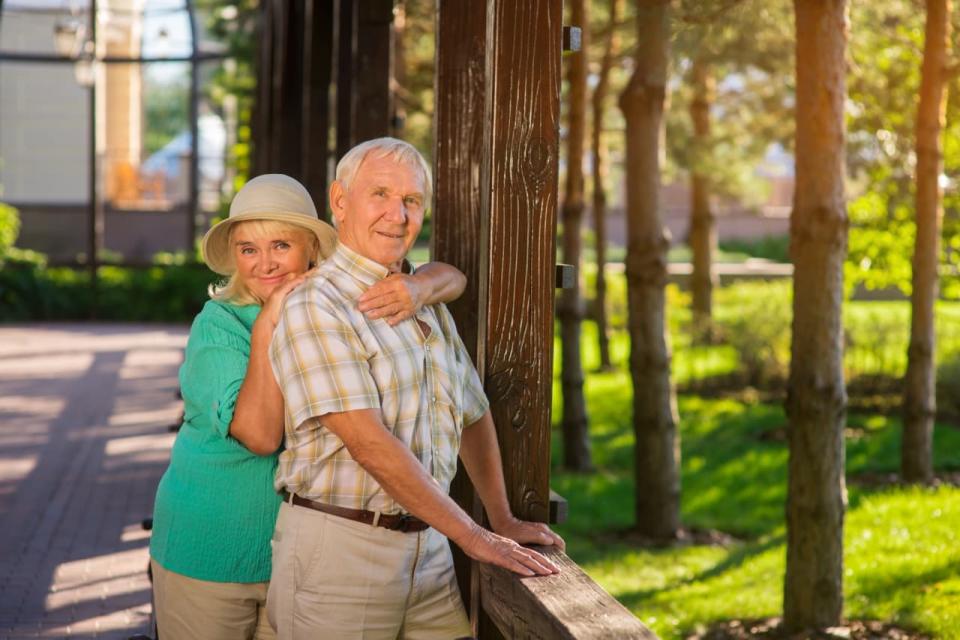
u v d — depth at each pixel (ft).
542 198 9.10
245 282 8.93
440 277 8.54
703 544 26.84
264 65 42.86
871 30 30.73
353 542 7.94
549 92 9.05
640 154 26.40
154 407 38.99
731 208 106.11
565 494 31.37
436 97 10.72
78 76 69.51
